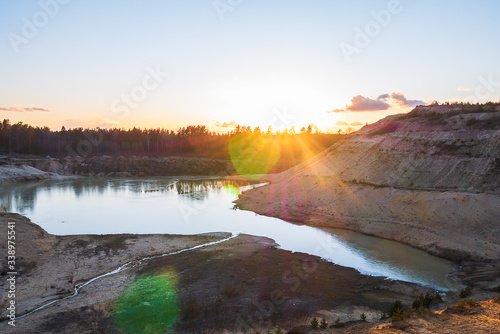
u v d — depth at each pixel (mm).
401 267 28266
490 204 34062
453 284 25031
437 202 36906
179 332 18000
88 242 33344
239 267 27656
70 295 22812
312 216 44219
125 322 19094
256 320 19266
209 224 42875
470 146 42656
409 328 15188
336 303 21656
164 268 27312
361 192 45281
